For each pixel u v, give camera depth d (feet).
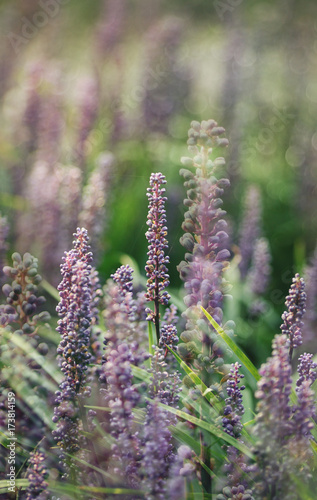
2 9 30.35
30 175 18.24
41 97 19.75
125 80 24.94
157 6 34.71
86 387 7.60
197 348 7.54
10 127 20.10
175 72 25.21
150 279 8.13
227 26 33.73
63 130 19.81
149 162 21.58
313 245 19.31
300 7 34.27
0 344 8.23
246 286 16.05
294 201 20.98
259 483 6.64
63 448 7.57
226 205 20.88
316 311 13.70
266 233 19.98
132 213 18.58
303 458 6.95
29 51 28.19
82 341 7.50
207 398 7.48
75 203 15.26
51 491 7.46
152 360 7.70
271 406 6.37
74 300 7.48
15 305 8.21
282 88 28.27
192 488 6.93
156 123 23.43
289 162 24.04
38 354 8.11
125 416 6.77
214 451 7.44
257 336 15.10
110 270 16.26
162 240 8.07
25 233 16.03
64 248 15.29
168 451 7.32
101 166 16.72
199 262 7.50
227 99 25.09
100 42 26.14
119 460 6.89
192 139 7.63
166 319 8.77
